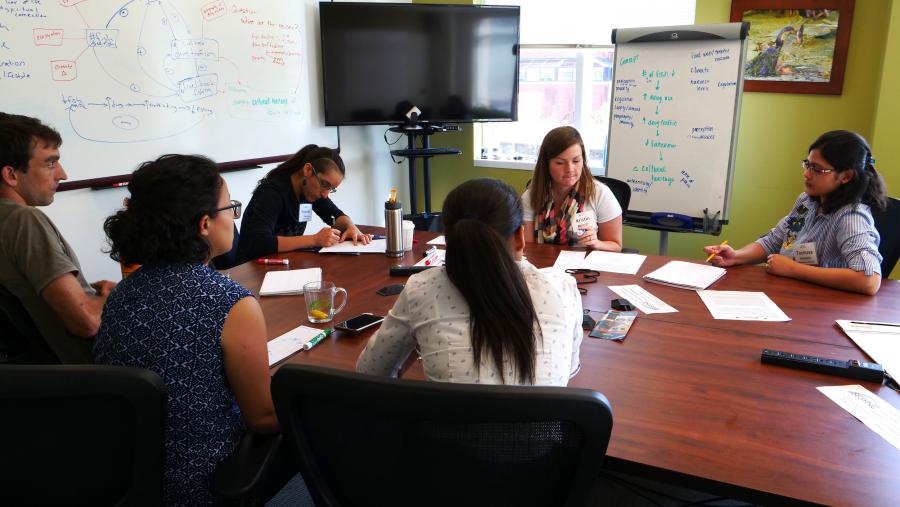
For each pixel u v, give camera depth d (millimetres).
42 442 1000
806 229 2172
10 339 1756
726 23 3303
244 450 1186
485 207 1136
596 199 2627
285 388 903
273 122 3773
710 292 1933
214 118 3410
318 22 4004
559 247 2504
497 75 4328
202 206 1173
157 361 1124
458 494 950
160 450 1005
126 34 2922
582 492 910
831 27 3365
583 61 4316
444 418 822
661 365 1439
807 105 3541
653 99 3562
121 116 2957
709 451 1093
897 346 1494
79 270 1902
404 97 4207
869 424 1170
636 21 4074
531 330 1078
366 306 1877
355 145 4520
